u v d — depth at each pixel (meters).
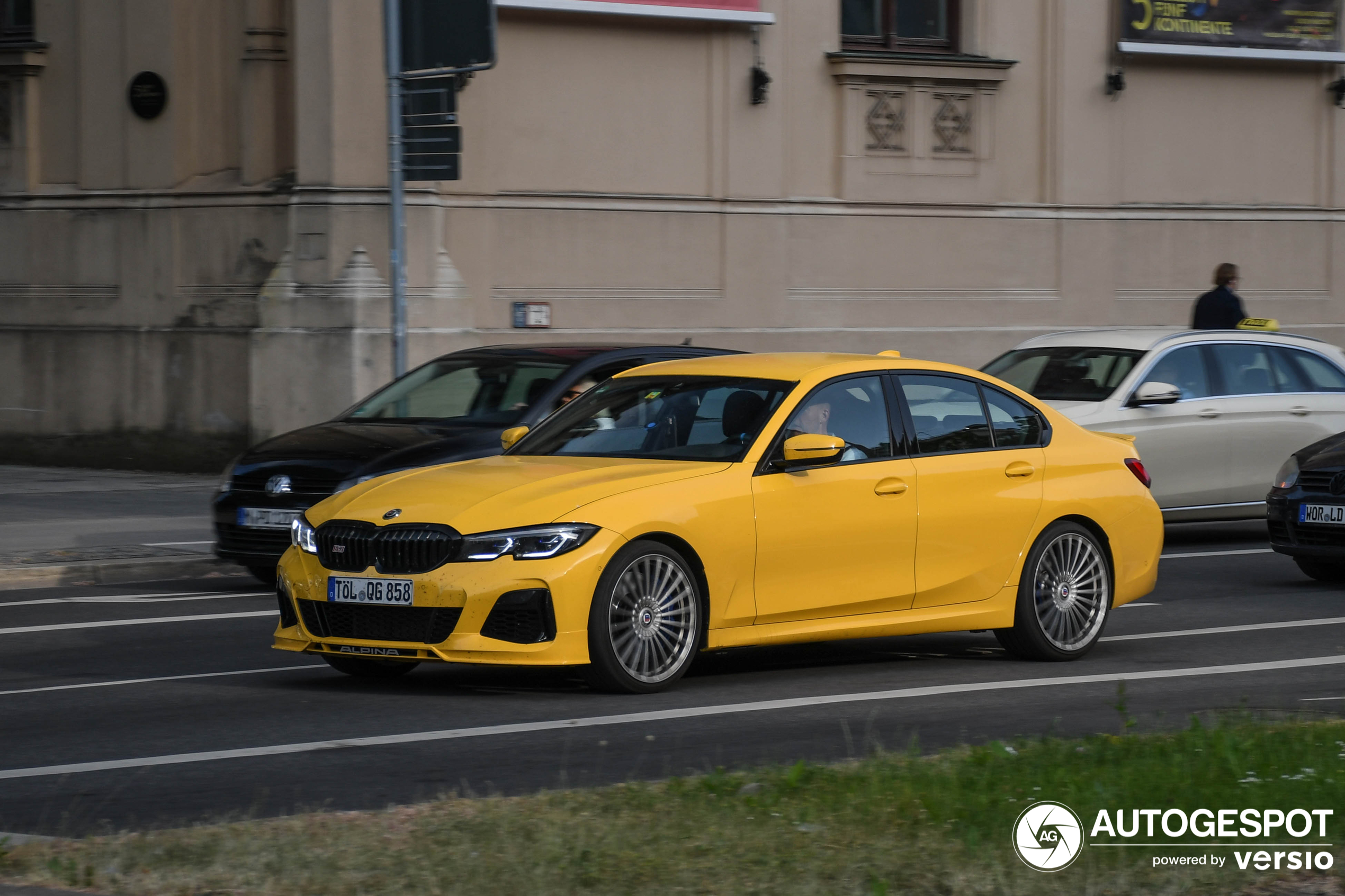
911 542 9.34
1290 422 15.98
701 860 5.18
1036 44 25.27
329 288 20.19
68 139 22.03
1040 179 25.36
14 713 8.33
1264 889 4.96
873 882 4.92
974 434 9.79
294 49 20.42
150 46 21.44
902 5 24.56
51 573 13.41
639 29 22.34
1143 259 26.22
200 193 21.25
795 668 9.53
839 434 9.27
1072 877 5.02
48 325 22.19
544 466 8.98
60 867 5.17
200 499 18.28
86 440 21.88
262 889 4.94
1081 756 6.49
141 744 7.56
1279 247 27.52
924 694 8.68
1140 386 15.48
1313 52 27.11
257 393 20.52
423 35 15.81
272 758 7.21
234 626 11.32
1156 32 25.81
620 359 13.49
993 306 24.98
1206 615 11.68
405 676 9.30
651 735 7.59
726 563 8.71
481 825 5.63
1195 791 5.94
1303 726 7.09
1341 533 12.83
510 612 8.17
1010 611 9.71
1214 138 26.81
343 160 20.17
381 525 8.41
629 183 22.38
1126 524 10.20
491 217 21.52
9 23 22.33
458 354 14.03
